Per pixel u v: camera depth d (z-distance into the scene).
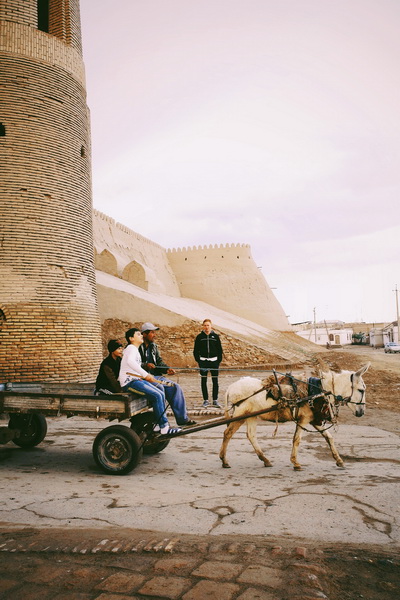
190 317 30.03
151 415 7.87
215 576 3.45
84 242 17.14
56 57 16.64
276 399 6.96
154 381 7.19
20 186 15.17
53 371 15.16
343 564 3.63
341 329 103.06
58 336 15.40
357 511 4.92
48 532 4.35
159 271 55.94
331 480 6.21
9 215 14.90
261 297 59.75
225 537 4.22
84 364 16.20
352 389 6.87
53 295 15.49
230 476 6.61
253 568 3.55
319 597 3.12
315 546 3.97
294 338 59.94
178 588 3.30
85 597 3.22
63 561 3.77
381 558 3.71
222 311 54.88
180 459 7.75
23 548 3.97
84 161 17.58
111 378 7.61
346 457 7.67
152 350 8.54
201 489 5.95
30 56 15.88
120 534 4.27
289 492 5.68
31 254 15.16
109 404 6.84
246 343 28.73
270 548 3.89
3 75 15.34
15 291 14.70
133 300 28.80
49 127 16.03
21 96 15.52
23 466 7.35
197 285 59.03
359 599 3.18
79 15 18.77
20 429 8.60
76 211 16.73
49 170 15.87
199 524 4.65
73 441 9.37
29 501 5.49
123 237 51.69
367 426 10.45
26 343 14.70
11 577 3.52
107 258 42.88
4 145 15.09
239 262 60.44
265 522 4.66
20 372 14.52
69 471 7.02
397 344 54.62
